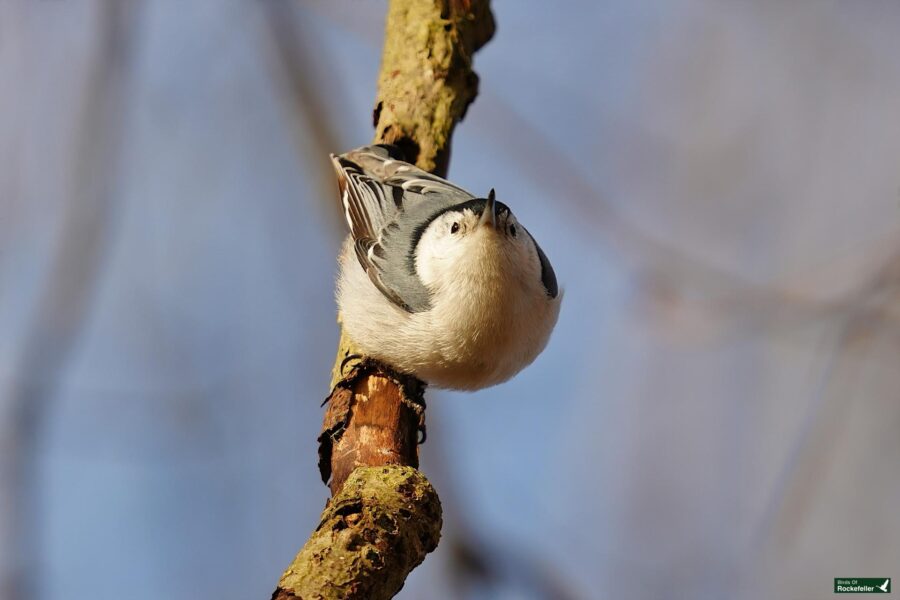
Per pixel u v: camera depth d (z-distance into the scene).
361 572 6.03
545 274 8.86
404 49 9.66
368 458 7.66
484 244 8.13
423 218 8.84
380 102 9.62
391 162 9.24
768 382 10.91
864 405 9.92
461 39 9.64
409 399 8.34
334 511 6.33
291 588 5.93
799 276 10.59
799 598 9.92
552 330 9.01
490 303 8.20
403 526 6.31
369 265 8.65
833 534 9.94
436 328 8.28
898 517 9.86
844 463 9.99
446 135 9.46
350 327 8.62
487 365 8.63
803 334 10.38
